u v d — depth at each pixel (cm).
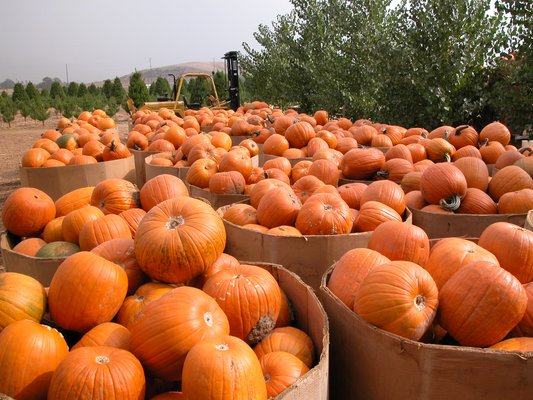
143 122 774
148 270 173
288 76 1264
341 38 1065
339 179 357
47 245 229
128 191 274
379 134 482
